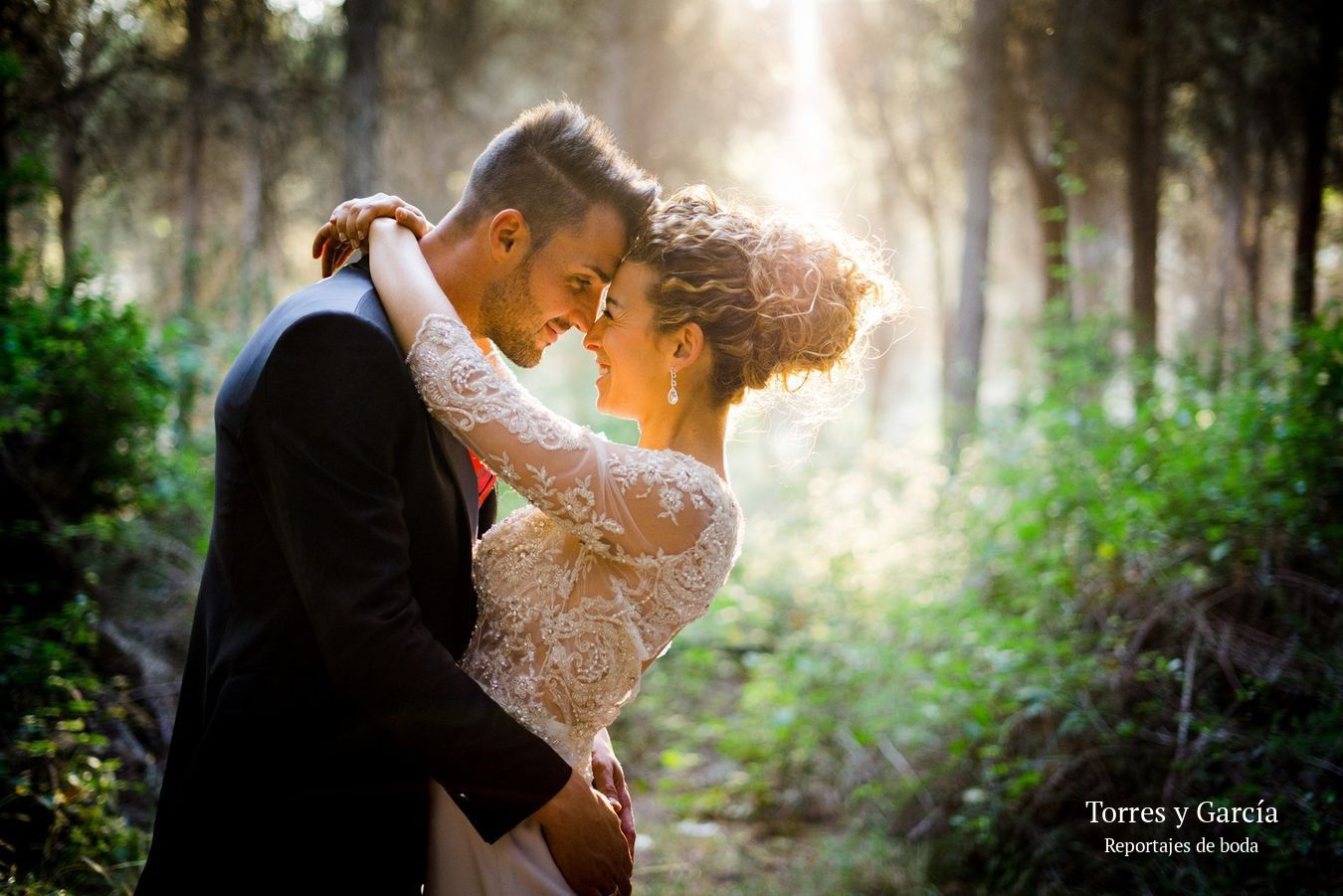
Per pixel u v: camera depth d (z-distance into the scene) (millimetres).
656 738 4758
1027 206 10945
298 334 1395
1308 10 6492
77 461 3697
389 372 1426
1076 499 3863
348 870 1480
